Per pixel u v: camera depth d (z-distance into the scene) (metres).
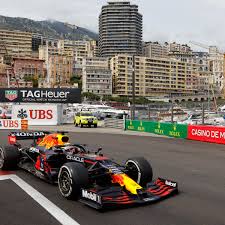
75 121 36.53
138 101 138.12
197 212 6.79
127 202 6.80
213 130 20.34
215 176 10.45
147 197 7.21
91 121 34.47
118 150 16.61
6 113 46.31
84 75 186.62
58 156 9.04
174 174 10.72
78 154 8.62
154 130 26.80
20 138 11.33
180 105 30.03
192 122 28.86
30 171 9.84
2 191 8.38
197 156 14.81
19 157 10.80
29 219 6.42
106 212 6.73
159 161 13.32
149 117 29.89
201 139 21.31
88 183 7.58
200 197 7.91
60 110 39.28
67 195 7.51
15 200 7.63
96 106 76.75
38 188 8.59
